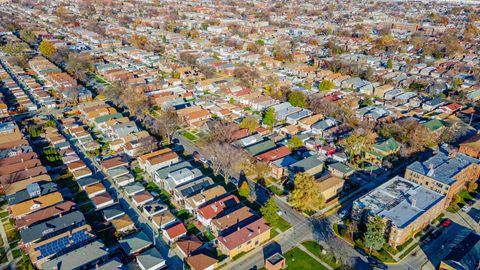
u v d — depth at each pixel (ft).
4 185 420.77
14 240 356.38
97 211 400.67
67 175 462.60
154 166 465.06
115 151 526.16
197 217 394.32
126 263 331.36
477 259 325.01
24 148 503.20
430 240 365.20
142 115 625.00
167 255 343.67
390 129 561.02
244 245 347.36
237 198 412.36
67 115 642.22
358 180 469.98
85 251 328.70
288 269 328.49
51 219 376.68
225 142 520.83
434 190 420.36
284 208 414.62
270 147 523.29
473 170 457.68
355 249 355.97
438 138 564.71
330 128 591.37
